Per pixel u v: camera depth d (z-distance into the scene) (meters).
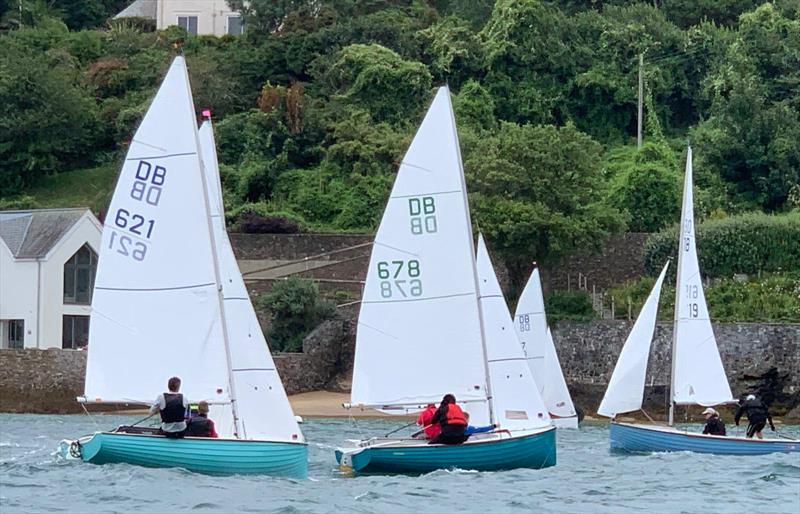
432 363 37.06
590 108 99.06
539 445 37.53
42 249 76.38
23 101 97.19
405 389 37.09
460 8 108.81
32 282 76.19
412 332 37.16
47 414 68.56
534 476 36.78
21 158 96.38
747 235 77.44
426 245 37.19
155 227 34.62
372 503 31.33
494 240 74.00
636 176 86.00
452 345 37.06
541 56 99.31
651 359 71.19
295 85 95.12
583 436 56.84
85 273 78.12
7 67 97.56
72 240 77.31
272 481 34.09
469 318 37.06
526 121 98.38
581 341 73.12
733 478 38.06
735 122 91.44
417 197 37.28
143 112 98.75
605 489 35.06
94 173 99.62
